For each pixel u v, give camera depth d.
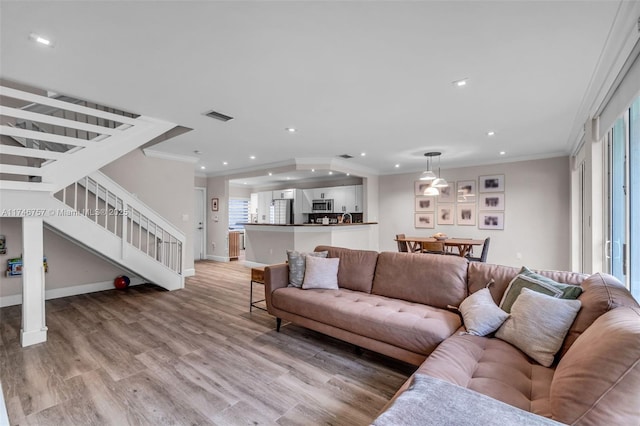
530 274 2.16
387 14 1.69
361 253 3.28
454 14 1.69
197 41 1.94
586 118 3.20
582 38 1.91
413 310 2.45
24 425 1.76
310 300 2.80
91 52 2.06
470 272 2.55
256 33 1.86
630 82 2.00
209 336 3.04
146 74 2.39
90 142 3.11
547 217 5.59
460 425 0.96
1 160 3.71
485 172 6.26
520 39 1.94
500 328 1.96
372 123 3.68
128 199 4.44
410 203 7.31
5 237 3.96
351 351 2.72
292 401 2.00
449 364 1.57
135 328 3.24
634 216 2.31
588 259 3.20
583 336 1.39
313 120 3.56
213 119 3.51
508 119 3.53
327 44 2.00
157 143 4.77
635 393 0.99
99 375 2.30
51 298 4.34
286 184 9.56
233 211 9.84
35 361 2.51
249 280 5.58
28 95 2.64
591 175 2.99
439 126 3.82
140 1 1.55
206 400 2.00
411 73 2.41
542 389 1.40
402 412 1.03
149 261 4.61
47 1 1.54
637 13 1.64
